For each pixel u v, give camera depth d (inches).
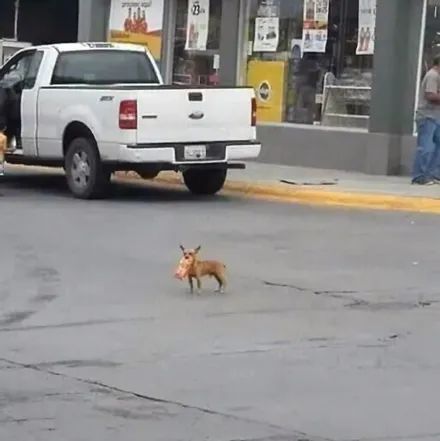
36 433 444.1
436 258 842.8
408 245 899.4
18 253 841.5
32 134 1201.4
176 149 1106.1
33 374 530.0
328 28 1408.7
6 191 1226.0
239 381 517.3
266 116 1472.7
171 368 539.2
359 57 1375.5
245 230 962.7
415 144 1321.4
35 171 1454.2
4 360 555.2
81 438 438.3
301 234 946.7
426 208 1109.1
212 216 1043.9
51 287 723.4
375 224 1011.9
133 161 1096.8
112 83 1216.2
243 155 1142.3
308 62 1432.1
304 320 639.8
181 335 603.2
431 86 1222.3
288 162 1433.3
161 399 490.3
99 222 995.9
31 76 1210.6
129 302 682.2
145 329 616.1
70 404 483.2
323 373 531.5
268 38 1467.8
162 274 769.6
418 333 611.2
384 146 1328.7
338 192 1164.5
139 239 906.7
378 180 1283.2
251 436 440.8
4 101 1227.9
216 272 710.5
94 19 1641.2
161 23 1581.0
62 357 560.4
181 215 1047.6
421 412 472.7
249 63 1488.7
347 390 504.1
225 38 1498.5
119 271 776.9
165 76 1582.2
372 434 443.8
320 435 442.3
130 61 1234.6
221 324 627.8
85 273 769.6
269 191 1206.3
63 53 1203.9
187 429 449.7
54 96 1171.9
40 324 627.8
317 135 1401.3
